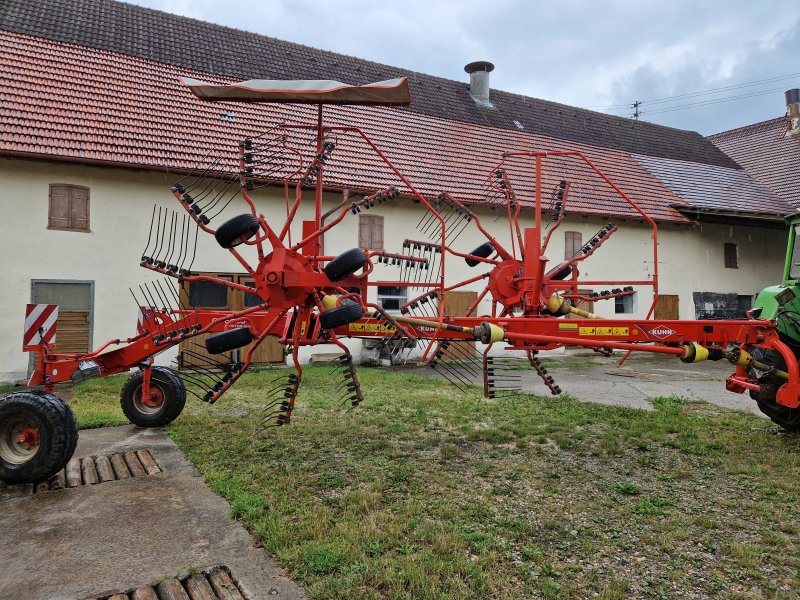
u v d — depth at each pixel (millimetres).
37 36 12078
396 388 8484
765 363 5500
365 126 14430
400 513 3566
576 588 2715
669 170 19281
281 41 16203
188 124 11633
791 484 4199
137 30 13766
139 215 10383
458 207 7086
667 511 3691
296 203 4676
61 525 3377
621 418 6398
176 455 4871
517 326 4992
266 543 3076
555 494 3988
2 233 9398
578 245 15172
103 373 5266
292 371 10336
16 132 9625
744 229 18281
